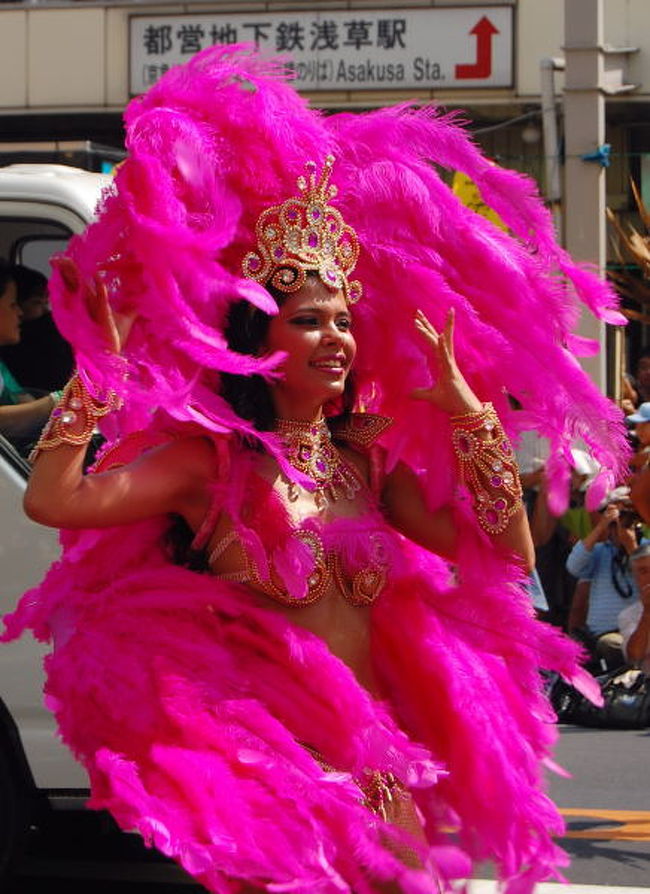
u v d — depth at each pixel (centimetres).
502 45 4672
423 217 1143
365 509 1108
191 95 1084
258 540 1045
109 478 1026
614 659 2805
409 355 1146
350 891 1016
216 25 4822
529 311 1155
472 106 4725
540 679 1168
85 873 1714
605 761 2372
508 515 1091
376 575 1087
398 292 1146
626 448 1165
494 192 1177
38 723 1523
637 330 4372
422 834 1076
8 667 1523
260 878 982
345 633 1088
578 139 3750
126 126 1083
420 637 1108
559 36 4647
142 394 1004
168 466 1047
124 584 1066
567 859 1130
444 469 1109
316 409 1096
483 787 1098
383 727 1038
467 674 1111
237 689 1029
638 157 4884
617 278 3803
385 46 4738
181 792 964
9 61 4984
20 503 1535
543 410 1155
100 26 4909
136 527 1102
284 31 4778
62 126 5147
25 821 1538
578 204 3756
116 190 1035
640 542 2723
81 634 1052
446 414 1116
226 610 1054
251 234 1073
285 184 1076
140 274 1031
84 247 1007
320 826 970
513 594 1130
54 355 1658
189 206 1066
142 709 1007
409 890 1007
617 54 4581
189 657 1030
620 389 3509
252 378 1082
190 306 1052
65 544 1129
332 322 1077
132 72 4900
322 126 1118
